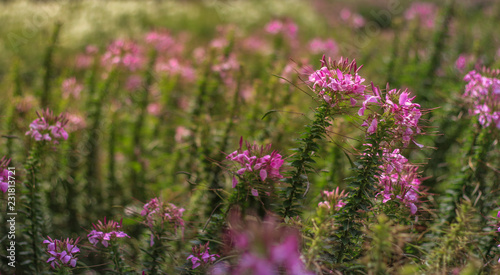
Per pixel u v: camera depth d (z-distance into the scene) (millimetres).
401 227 1572
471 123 2557
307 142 1906
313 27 8375
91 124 3463
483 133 2416
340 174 2777
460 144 3096
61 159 3053
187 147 3191
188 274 1953
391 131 1808
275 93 3184
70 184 3115
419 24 4488
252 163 1827
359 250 1890
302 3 9844
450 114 3252
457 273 1693
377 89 1818
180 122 3924
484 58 4094
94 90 3721
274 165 1814
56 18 6582
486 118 2350
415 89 3695
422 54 4148
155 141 3744
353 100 1777
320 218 1624
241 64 3305
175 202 2533
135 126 3785
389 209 1979
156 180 3465
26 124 2885
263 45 5445
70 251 1943
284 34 4465
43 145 2186
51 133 2186
